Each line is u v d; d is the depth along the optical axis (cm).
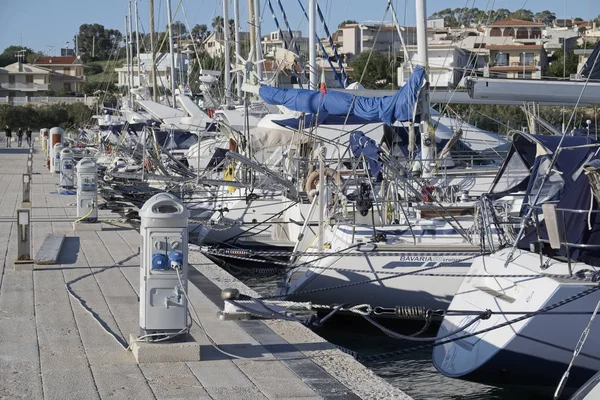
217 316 920
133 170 2905
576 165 1024
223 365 713
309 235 1580
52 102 10425
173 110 3872
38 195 2527
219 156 2416
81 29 16875
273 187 1831
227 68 3200
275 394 631
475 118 3403
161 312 718
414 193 1345
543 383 837
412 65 1664
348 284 1173
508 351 819
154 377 670
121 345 768
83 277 1149
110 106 8006
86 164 1702
